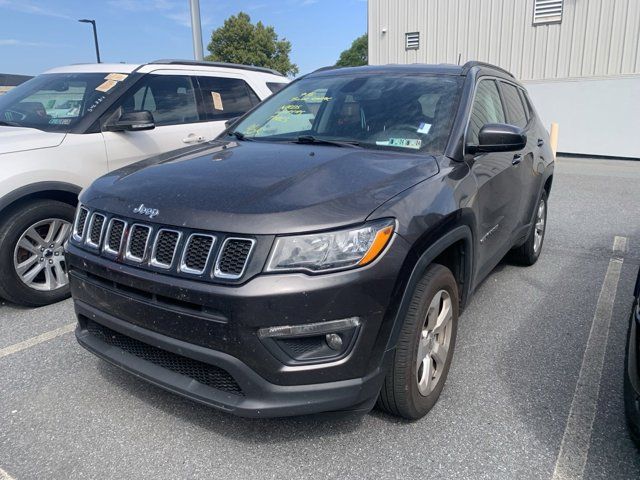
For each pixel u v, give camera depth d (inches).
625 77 557.6
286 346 88.6
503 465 97.4
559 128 606.9
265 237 86.8
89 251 105.8
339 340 89.7
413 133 128.4
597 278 195.2
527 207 179.5
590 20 655.8
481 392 120.7
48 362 134.4
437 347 111.5
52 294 169.8
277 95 166.6
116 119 188.7
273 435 106.0
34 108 192.7
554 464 97.6
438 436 105.5
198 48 433.7
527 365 132.7
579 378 126.4
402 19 799.7
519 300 174.4
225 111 233.8
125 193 105.2
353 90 148.9
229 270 87.7
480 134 123.4
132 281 96.1
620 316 161.3
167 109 211.3
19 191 157.1
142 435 106.3
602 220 287.1
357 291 87.9
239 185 100.3
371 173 105.8
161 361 101.0
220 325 87.6
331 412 94.3
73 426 109.1
